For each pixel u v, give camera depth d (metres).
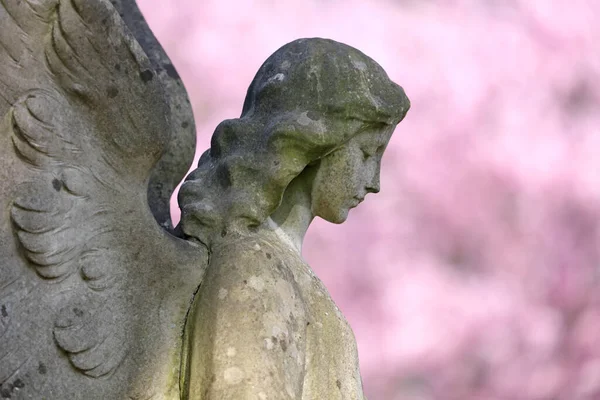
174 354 3.08
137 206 3.12
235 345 3.00
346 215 3.41
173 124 3.79
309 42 3.33
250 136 3.27
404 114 3.39
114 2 3.94
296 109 3.24
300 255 3.40
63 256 2.96
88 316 2.98
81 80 3.01
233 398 2.94
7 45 2.92
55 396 2.91
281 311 3.11
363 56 3.35
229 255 3.15
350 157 3.34
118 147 3.09
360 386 3.33
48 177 2.97
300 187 3.39
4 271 2.89
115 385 3.00
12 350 2.87
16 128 2.93
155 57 3.86
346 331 3.33
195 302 3.12
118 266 3.06
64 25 2.96
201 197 3.27
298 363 3.11
